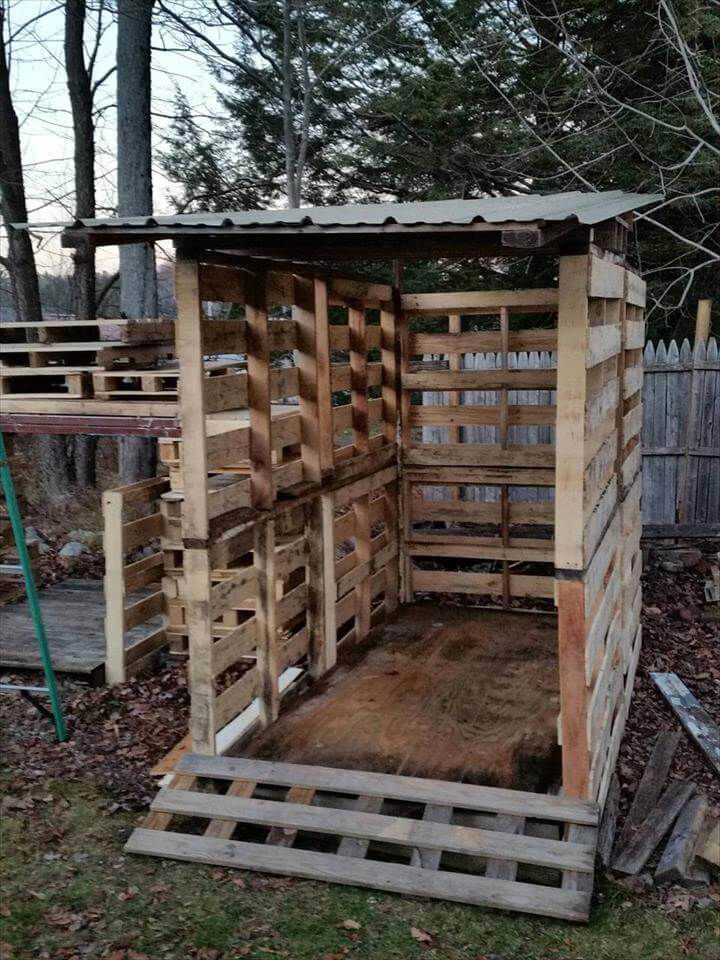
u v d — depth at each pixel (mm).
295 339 5520
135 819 4590
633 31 12656
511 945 3648
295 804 4305
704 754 5340
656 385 8805
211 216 4504
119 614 6168
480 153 12438
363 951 3617
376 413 6992
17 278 12125
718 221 12289
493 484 7234
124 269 10930
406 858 4188
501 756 4770
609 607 4863
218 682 6305
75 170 12406
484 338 7168
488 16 13250
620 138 12086
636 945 3666
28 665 6176
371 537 7207
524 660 6211
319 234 3898
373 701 5527
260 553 5113
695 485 8859
